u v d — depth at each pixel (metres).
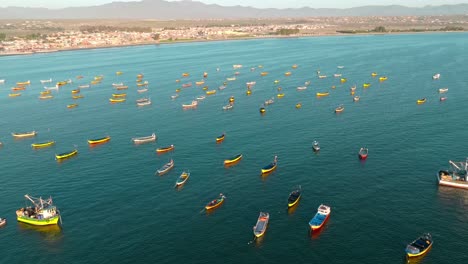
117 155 143.38
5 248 90.56
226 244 88.81
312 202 104.31
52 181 123.44
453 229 91.25
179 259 84.50
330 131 158.75
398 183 112.69
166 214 101.38
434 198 104.31
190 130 168.75
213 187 114.75
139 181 120.50
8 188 119.75
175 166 130.50
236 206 104.06
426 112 180.75
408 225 93.06
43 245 91.06
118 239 91.88
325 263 81.81
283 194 109.19
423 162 125.44
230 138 155.75
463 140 142.62
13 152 152.38
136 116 196.38
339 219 96.19
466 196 105.00
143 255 86.19
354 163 126.62
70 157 143.75
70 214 103.31
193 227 95.50
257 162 130.75
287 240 89.31
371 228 92.31
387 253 84.00
